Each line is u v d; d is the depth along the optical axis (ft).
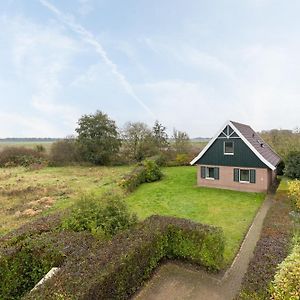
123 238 31.83
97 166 142.20
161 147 144.97
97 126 143.33
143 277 30.86
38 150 149.89
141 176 88.63
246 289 21.71
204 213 57.11
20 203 66.74
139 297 28.48
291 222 44.88
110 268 25.11
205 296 28.63
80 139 143.54
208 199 67.87
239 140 75.56
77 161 145.59
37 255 29.12
